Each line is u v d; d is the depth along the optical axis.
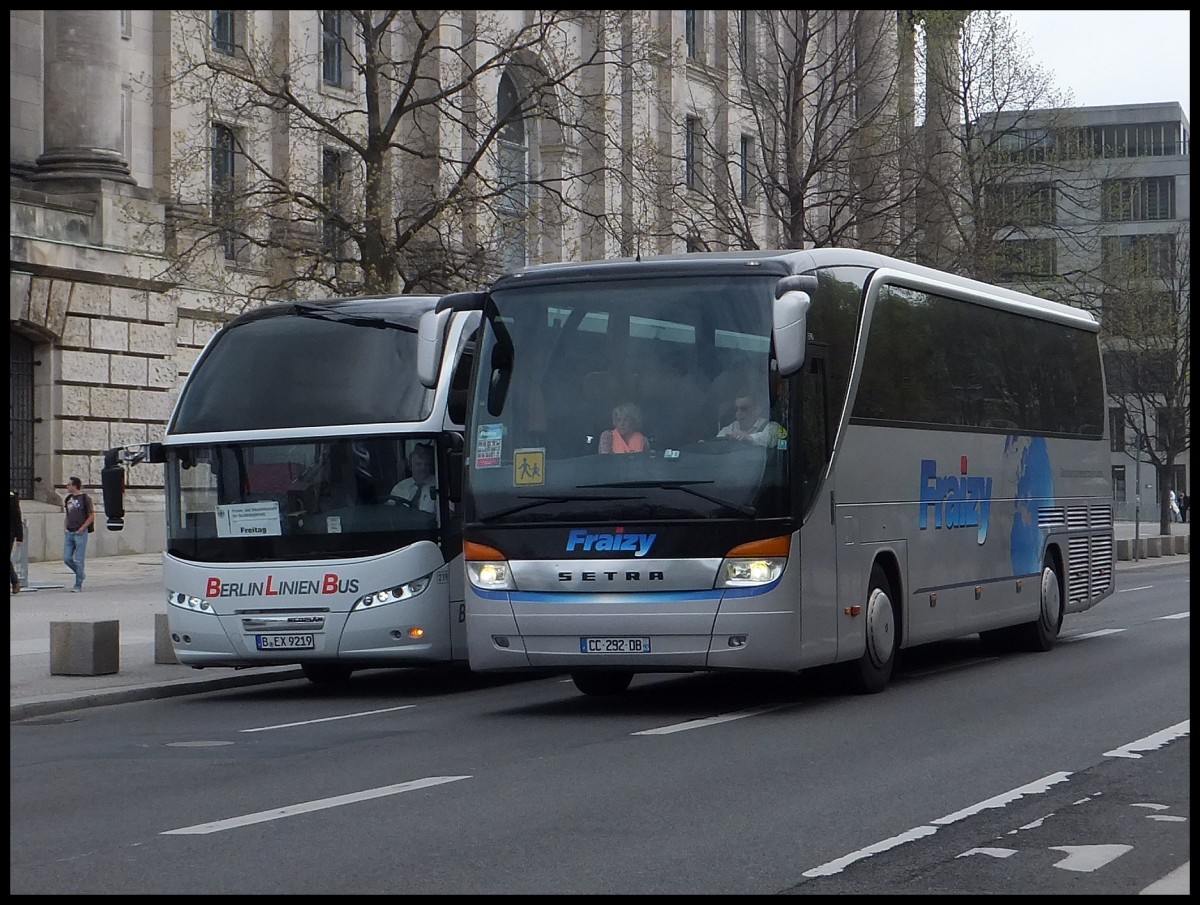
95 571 42.06
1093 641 24.56
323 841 9.68
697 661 15.62
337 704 18.73
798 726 14.99
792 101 41.53
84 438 44.38
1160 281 63.97
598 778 11.99
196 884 8.57
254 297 36.53
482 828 10.01
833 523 16.67
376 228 34.88
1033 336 23.50
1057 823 10.05
